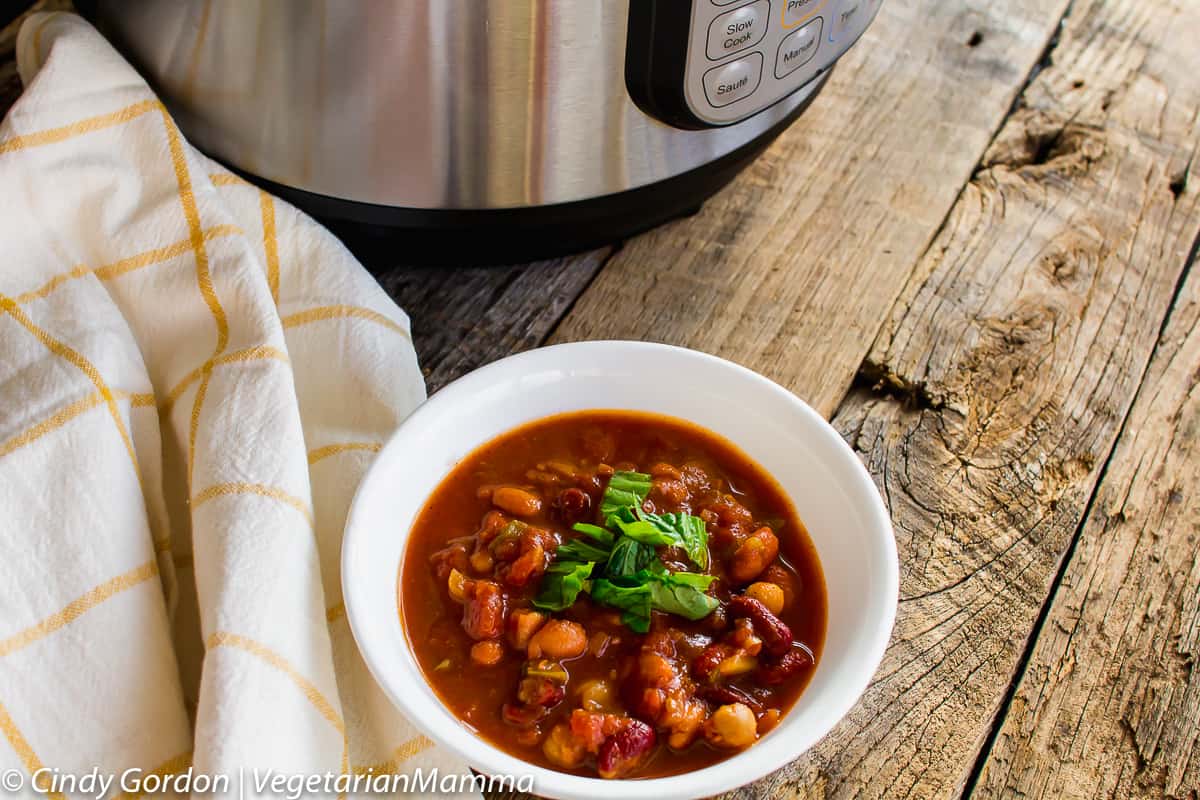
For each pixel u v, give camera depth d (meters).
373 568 0.52
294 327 0.62
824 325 0.67
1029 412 0.65
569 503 0.54
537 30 0.56
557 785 0.47
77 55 0.62
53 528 0.54
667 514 0.53
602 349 0.57
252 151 0.63
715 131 0.62
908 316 0.67
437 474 0.56
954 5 0.82
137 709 0.52
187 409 0.58
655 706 0.50
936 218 0.71
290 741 0.51
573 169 0.61
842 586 0.53
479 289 0.67
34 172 0.61
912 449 0.63
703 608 0.52
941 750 0.55
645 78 0.58
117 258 0.61
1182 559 0.60
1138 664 0.57
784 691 0.52
